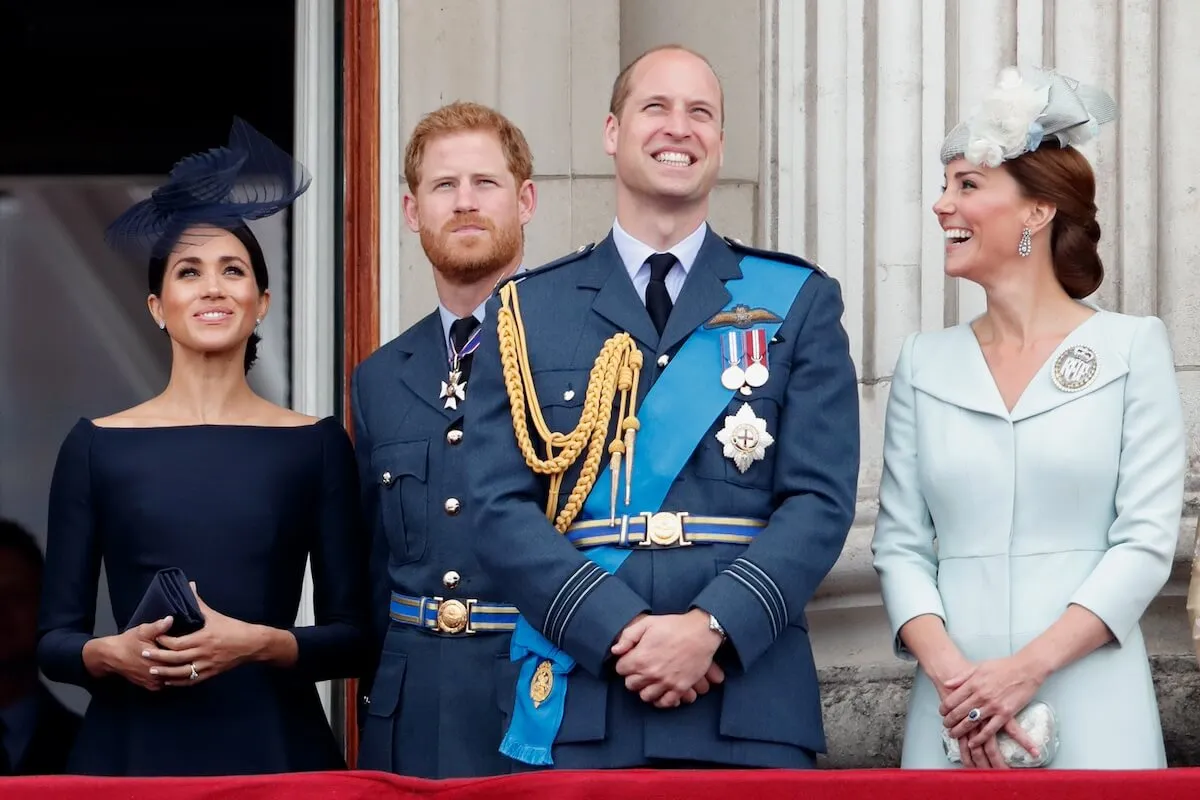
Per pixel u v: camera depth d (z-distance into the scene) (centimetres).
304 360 1812
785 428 1209
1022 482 1248
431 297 1770
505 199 1441
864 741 1537
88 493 1357
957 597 1251
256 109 1903
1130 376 1254
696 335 1231
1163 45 1590
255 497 1362
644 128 1257
